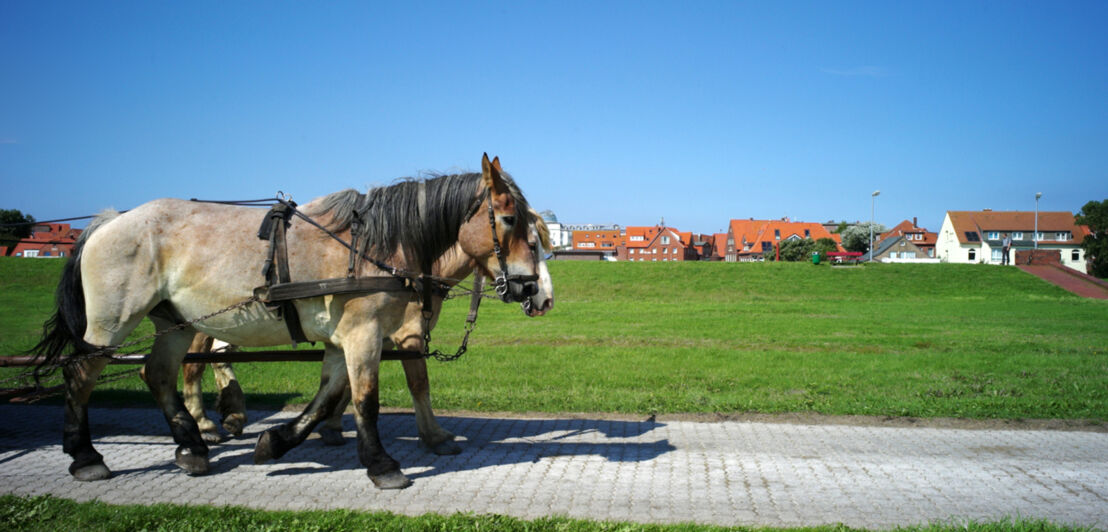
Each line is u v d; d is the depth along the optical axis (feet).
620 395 32.55
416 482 19.80
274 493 18.78
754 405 29.48
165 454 22.58
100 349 18.88
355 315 19.30
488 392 33.01
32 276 116.06
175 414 20.54
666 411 28.96
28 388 21.43
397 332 22.76
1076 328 71.82
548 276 21.45
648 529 15.40
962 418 27.84
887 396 32.50
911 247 360.69
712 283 137.80
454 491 18.99
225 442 24.80
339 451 23.34
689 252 395.75
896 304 109.81
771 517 17.04
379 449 19.51
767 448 23.62
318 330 19.66
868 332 66.49
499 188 20.52
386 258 19.99
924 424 27.12
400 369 41.16
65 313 19.08
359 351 19.27
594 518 16.89
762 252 353.10
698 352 50.11
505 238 20.75
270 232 19.54
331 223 20.07
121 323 18.99
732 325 72.84
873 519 16.97
